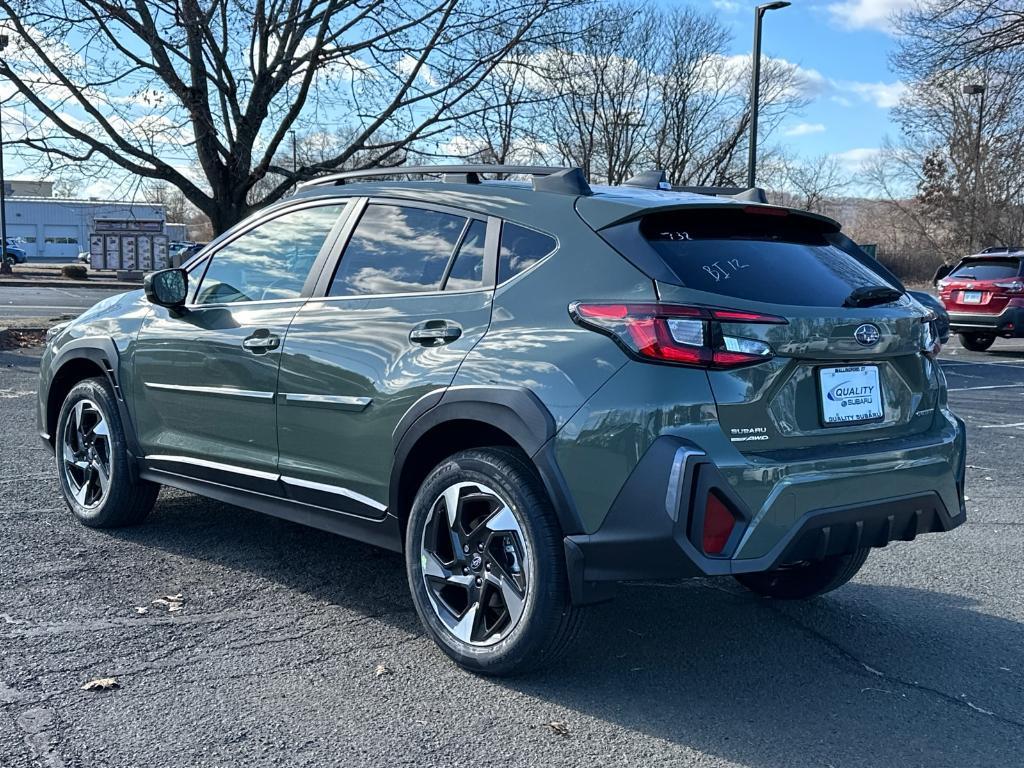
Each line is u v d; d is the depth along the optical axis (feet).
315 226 14.66
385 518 12.68
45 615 13.04
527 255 11.78
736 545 10.21
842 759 9.82
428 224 13.14
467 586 11.59
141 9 43.62
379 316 12.92
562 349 10.85
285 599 14.02
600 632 13.28
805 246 12.27
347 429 12.95
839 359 11.22
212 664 11.65
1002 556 17.43
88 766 9.16
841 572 13.88
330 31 46.75
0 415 28.37
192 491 15.84
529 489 10.93
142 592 14.10
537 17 47.03
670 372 10.23
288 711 10.48
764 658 12.47
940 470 11.94
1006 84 94.02
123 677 11.18
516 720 10.46
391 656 12.09
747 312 10.44
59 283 125.49
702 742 10.09
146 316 16.58
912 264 157.48
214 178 48.78
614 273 10.87
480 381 11.34
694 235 11.33
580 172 12.21
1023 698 11.44
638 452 10.16
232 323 14.88
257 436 14.37
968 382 44.98
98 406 17.02
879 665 12.35
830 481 10.73
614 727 10.37
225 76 46.70
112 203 56.24
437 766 9.42
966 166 142.31
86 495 17.49
